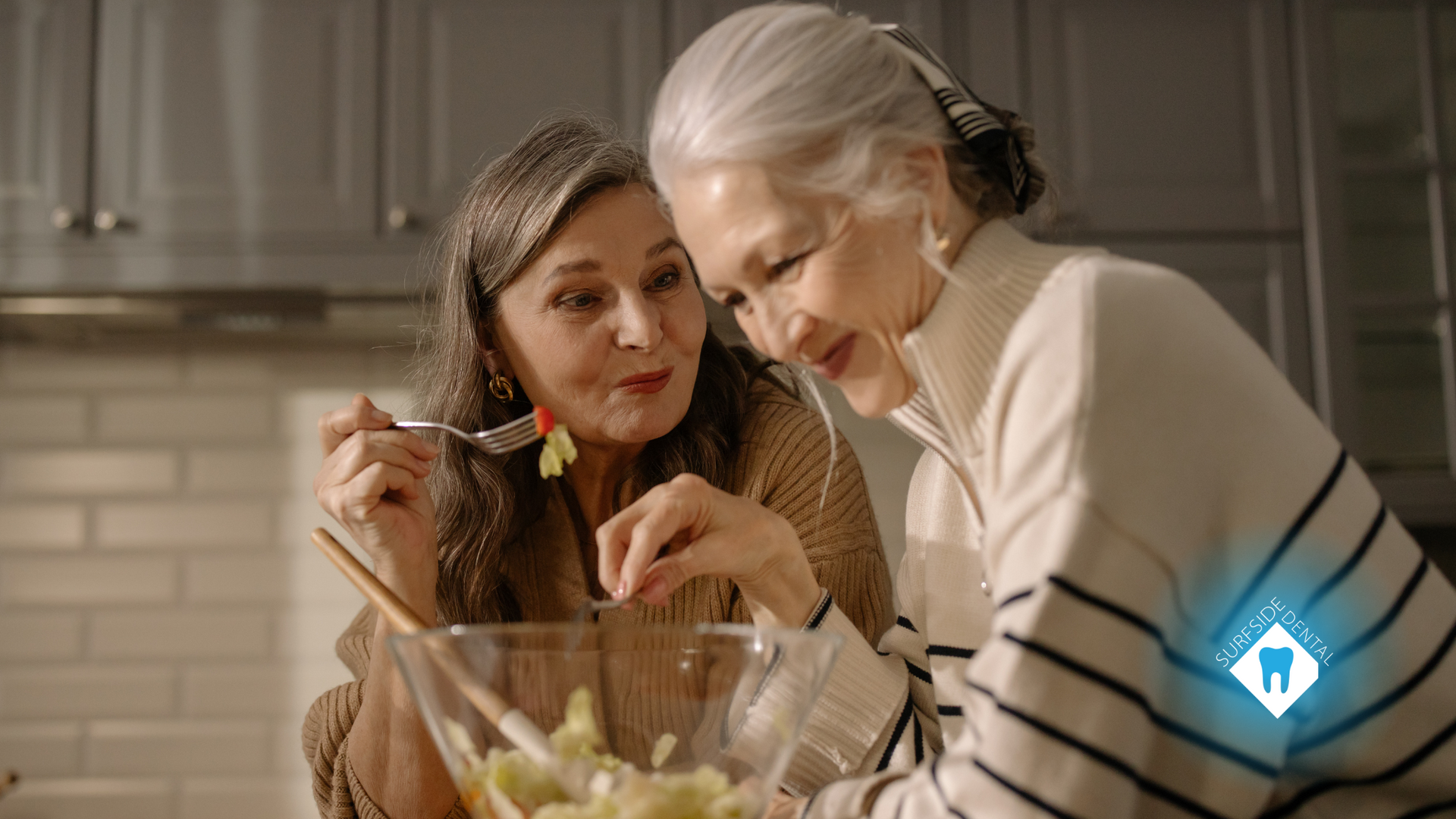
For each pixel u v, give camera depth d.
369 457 1.04
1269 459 0.66
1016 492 0.66
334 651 2.40
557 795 0.62
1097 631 0.62
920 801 0.65
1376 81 2.28
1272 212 2.22
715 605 1.14
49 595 2.41
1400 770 0.68
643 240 1.10
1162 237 2.21
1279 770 0.67
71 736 2.37
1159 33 2.25
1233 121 2.24
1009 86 2.22
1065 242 2.09
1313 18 2.26
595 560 1.23
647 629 0.65
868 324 0.72
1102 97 2.23
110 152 2.17
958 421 0.72
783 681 0.65
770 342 0.73
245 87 2.18
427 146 2.17
